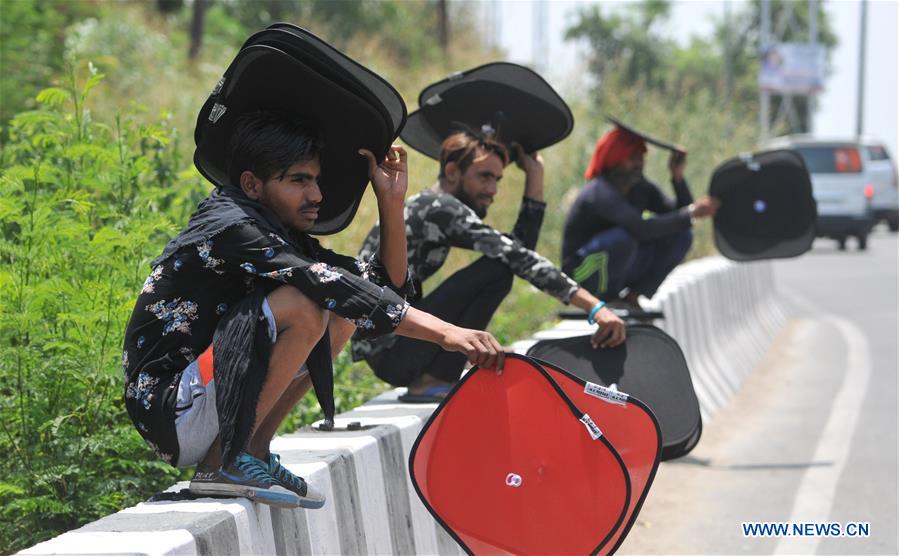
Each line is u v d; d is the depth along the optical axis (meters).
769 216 11.27
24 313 6.35
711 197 11.23
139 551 4.41
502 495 5.55
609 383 7.39
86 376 6.44
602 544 5.42
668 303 12.55
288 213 5.28
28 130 7.98
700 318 14.20
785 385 14.98
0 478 6.26
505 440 5.56
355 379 10.30
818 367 16.22
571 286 7.46
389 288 5.29
